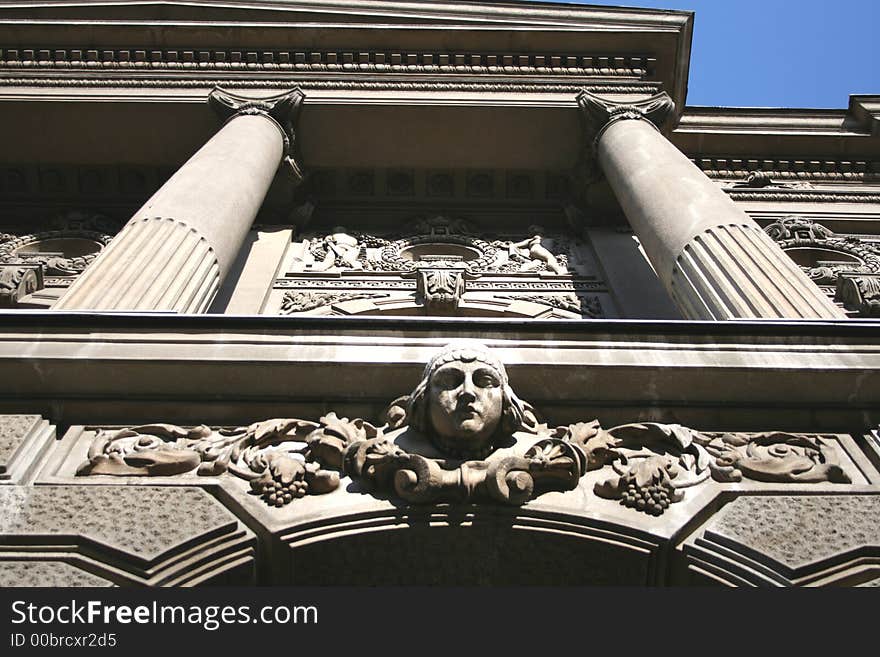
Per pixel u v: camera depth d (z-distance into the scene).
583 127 14.19
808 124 16.66
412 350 5.98
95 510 5.01
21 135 14.49
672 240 9.33
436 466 5.18
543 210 15.48
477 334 6.14
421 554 5.14
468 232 15.15
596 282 13.38
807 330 6.12
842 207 15.66
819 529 4.99
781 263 8.33
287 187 14.27
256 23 15.04
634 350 6.00
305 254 14.07
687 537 5.05
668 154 11.74
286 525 4.95
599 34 15.27
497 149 14.76
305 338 6.04
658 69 15.59
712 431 5.84
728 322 6.14
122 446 5.53
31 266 11.99
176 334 5.97
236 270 12.84
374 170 15.14
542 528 5.06
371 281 13.34
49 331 5.91
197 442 5.64
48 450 5.50
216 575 4.79
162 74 14.76
